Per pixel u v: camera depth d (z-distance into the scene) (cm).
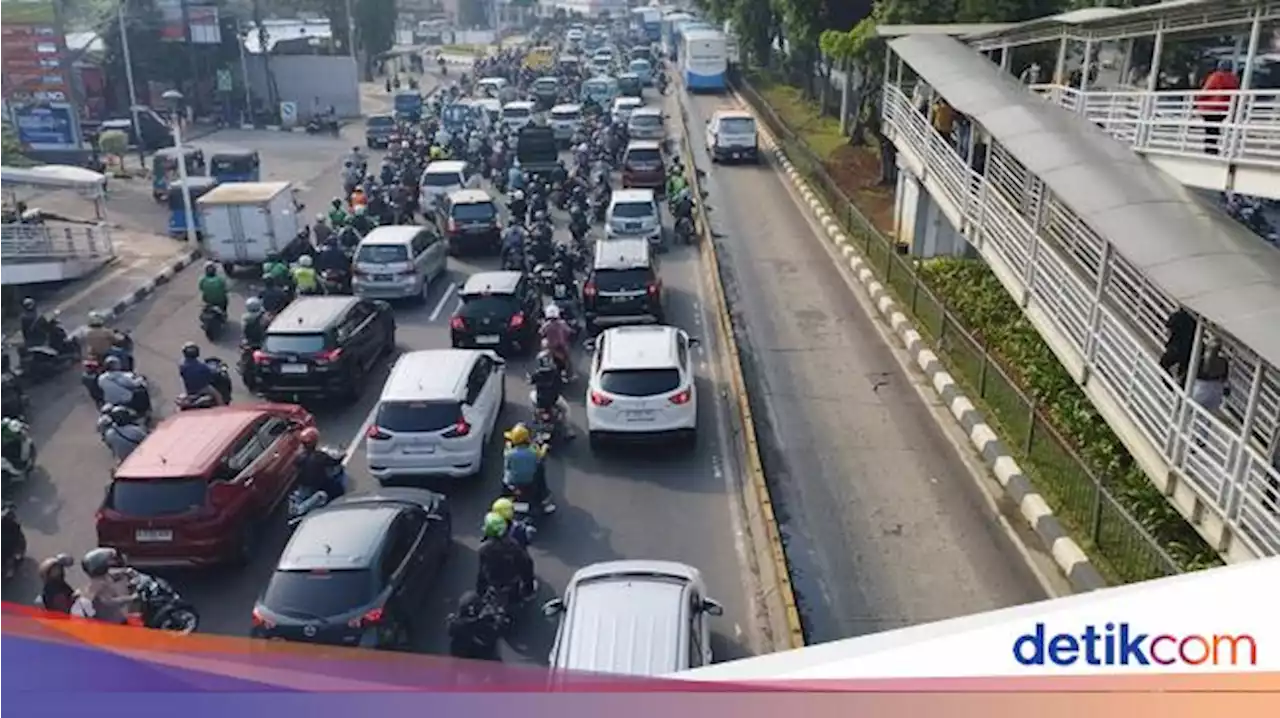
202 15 4916
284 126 5156
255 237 2550
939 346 1905
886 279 2316
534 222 2619
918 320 2055
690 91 6134
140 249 2867
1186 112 1452
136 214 3362
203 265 2745
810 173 3412
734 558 1276
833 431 1636
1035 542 1298
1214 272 1141
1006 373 1675
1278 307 1049
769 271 2541
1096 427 1505
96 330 1798
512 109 4675
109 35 4838
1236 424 1159
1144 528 1167
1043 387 1656
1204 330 1146
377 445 1434
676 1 13675
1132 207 1334
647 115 4341
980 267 2278
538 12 14038
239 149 4525
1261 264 1168
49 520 1415
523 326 1955
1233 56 1883
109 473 1552
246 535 1286
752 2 5922
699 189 3250
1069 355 1433
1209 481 1050
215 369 1745
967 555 1273
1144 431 1190
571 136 4434
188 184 2975
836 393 1786
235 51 5325
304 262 2289
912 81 2869
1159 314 1319
